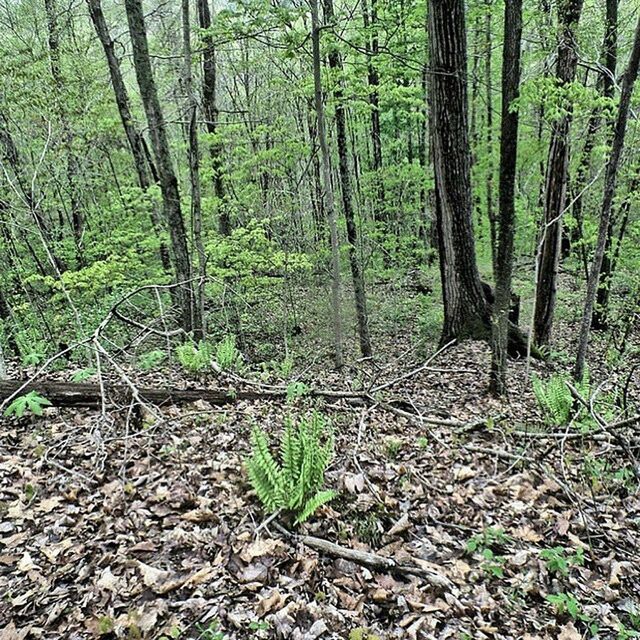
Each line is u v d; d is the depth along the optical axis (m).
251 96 14.22
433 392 7.22
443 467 4.55
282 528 3.38
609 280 10.49
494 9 8.62
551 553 3.23
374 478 4.25
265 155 10.12
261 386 6.24
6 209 8.88
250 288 10.48
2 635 2.46
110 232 11.66
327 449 3.78
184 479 3.92
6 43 9.38
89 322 8.47
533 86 5.80
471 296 8.95
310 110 10.40
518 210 14.03
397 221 14.19
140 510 3.48
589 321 6.49
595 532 3.62
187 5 7.96
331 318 12.13
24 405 4.18
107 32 10.58
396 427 5.41
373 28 7.81
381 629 2.67
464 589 3.00
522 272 15.28
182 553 3.10
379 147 15.15
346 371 8.66
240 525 3.40
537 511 3.87
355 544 3.35
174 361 7.14
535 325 9.62
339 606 2.80
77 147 10.42
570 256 13.99
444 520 3.76
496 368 6.80
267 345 10.69
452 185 8.32
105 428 4.50
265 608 2.70
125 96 11.11
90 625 2.54
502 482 4.32
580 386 5.84
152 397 5.23
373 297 13.16
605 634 2.72
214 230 12.71
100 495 3.66
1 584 2.81
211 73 11.53
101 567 2.94
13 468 3.89
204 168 10.66
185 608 2.68
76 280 7.80
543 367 8.64
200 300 8.61
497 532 3.50
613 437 4.77
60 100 9.02
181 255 8.62
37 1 10.49
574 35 7.76
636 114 8.03
